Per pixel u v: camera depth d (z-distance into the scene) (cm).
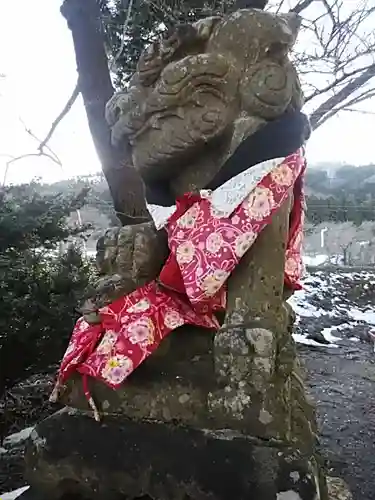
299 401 156
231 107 143
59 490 159
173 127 144
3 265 378
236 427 142
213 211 143
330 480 201
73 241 471
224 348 145
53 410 391
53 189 477
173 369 155
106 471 150
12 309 367
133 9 409
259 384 140
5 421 376
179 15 395
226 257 139
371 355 574
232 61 143
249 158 141
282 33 143
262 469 134
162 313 156
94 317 158
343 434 359
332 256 1155
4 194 412
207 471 138
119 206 361
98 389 157
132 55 429
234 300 147
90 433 154
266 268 145
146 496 149
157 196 162
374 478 291
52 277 397
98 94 360
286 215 148
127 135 156
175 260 153
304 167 155
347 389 458
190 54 149
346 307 794
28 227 398
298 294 818
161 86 143
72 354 159
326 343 624
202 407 148
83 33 355
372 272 976
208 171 150
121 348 151
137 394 153
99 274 172
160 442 146
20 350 384
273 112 141
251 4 289
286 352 145
